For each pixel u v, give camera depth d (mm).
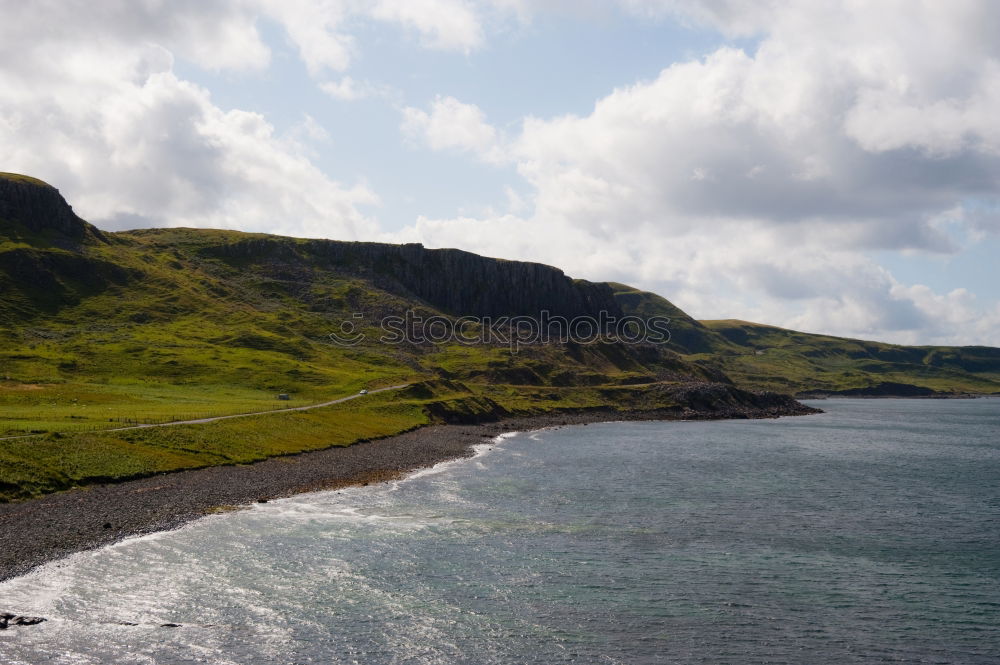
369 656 35844
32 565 45219
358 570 48656
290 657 35312
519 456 116812
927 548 58688
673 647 37938
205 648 35812
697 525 65062
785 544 59031
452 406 177125
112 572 45344
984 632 40781
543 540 58031
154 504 63156
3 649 34156
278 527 59188
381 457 103750
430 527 61281
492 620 40812
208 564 48344
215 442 91375
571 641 38312
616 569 50719
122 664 33625
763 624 41312
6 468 62969
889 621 42188
